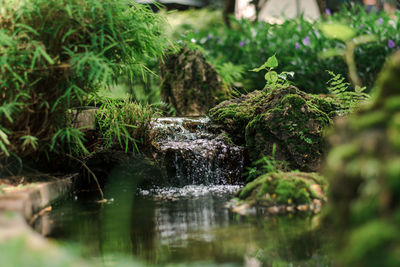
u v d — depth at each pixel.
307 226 2.68
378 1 11.41
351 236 1.33
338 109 5.01
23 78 3.51
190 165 4.99
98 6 3.44
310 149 4.66
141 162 4.84
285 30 8.90
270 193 3.43
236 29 10.40
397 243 1.19
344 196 1.41
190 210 3.41
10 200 2.84
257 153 4.89
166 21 4.27
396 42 7.86
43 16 3.52
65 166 4.62
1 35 3.25
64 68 3.59
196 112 7.07
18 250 1.68
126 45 3.80
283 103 4.78
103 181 4.80
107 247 2.35
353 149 1.38
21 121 3.66
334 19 9.41
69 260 1.69
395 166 1.23
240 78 8.70
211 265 1.99
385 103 1.44
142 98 7.59
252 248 2.24
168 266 1.99
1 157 3.64
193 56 7.18
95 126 4.88
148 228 2.79
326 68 7.87
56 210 3.53
